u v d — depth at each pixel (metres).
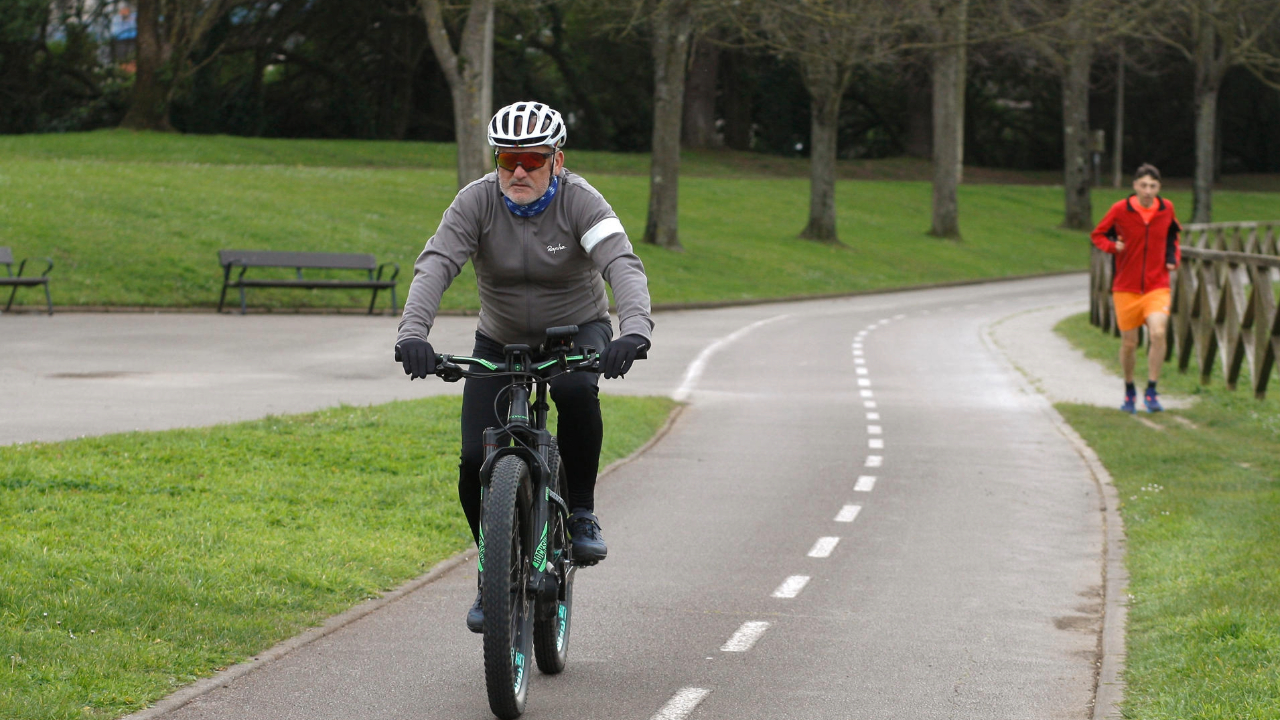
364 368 20.09
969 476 12.87
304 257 30.22
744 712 6.35
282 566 8.38
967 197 76.69
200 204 37.34
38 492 9.82
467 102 37.31
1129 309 16.94
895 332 29.39
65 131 75.06
